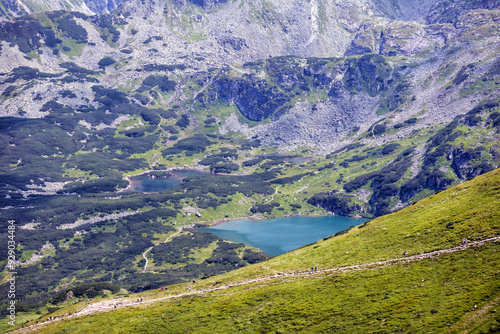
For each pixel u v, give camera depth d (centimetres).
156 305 11662
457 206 10812
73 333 10706
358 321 7431
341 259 10919
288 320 8369
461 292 7012
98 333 10225
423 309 6969
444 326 6284
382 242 10881
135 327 10150
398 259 9394
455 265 7994
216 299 10906
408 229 10925
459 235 9081
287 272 11450
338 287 9156
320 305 8550
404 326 6706
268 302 9550
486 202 10025
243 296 10450
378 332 6819
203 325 9281
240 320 9031
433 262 8494
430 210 11700
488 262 7538
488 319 5988
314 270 10856
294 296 9438
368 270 9450
